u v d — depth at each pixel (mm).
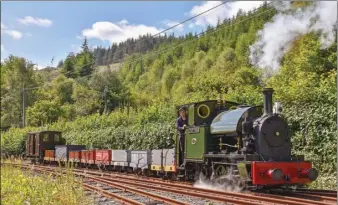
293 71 25828
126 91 59906
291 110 15336
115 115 32531
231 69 52406
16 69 66812
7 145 43688
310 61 24797
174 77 67438
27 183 11031
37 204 9211
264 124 11562
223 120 12695
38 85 68250
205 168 13289
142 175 19047
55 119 52031
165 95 59781
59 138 33125
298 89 15430
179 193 11680
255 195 10766
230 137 12805
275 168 10812
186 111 14688
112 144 29391
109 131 29938
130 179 16484
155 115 26656
